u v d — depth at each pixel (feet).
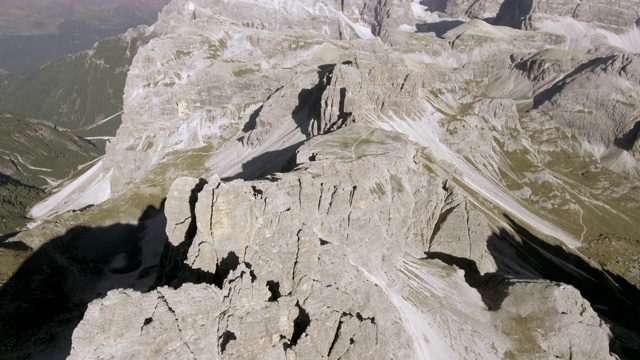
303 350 238.07
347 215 338.54
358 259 325.62
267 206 298.35
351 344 248.73
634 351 424.87
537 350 308.60
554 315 325.42
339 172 382.42
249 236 287.89
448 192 493.77
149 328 208.95
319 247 290.76
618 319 572.92
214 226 281.95
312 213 330.34
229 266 280.92
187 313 222.89
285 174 359.25
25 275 499.92
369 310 276.41
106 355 198.18
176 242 332.80
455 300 339.57
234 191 285.84
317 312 258.37
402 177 442.50
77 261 554.05
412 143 533.14
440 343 296.10
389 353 261.24
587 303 340.80
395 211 386.32
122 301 207.62
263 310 240.32
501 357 299.38
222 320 231.91
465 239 440.04
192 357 219.41
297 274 271.08
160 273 376.07
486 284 387.55
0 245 569.23
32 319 423.23
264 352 231.91
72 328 420.77
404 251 388.57
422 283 347.36
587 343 316.81
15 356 371.76
